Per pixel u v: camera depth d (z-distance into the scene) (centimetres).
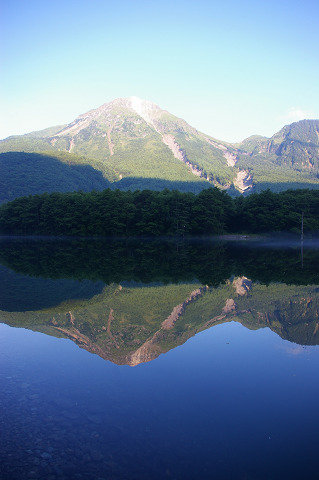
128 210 11044
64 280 2991
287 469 641
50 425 758
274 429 769
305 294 2355
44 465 632
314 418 820
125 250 6931
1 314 1775
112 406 851
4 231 12225
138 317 1756
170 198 11238
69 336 1419
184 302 2123
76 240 10125
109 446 696
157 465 645
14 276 3200
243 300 2172
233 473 628
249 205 11362
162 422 784
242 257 5478
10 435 717
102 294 2358
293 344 1366
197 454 680
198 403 879
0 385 945
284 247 7875
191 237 11288
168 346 1321
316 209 10938
